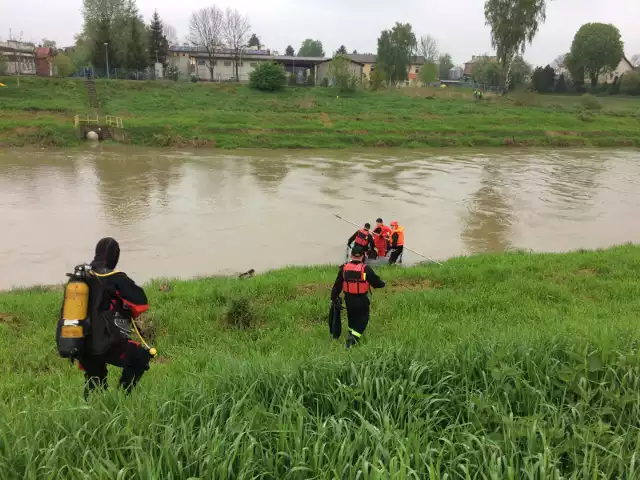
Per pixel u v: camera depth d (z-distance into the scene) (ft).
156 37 272.51
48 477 9.12
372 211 72.84
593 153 156.46
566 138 178.50
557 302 33.50
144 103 185.98
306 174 104.78
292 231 60.85
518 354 15.43
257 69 225.97
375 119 184.34
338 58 234.38
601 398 12.62
